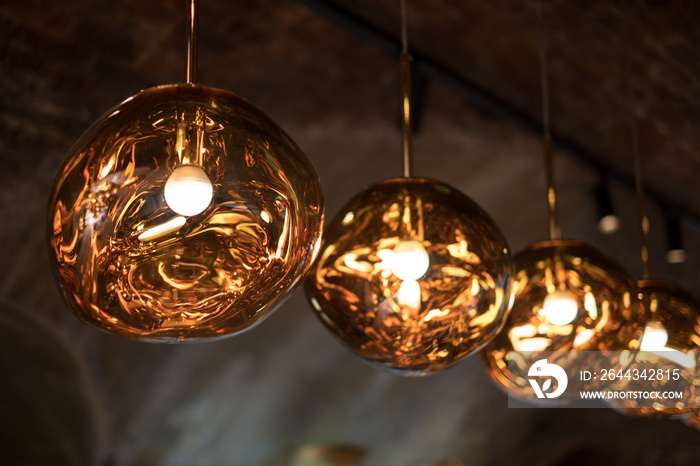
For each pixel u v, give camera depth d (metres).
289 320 5.95
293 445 7.35
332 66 4.10
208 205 0.74
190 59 0.94
